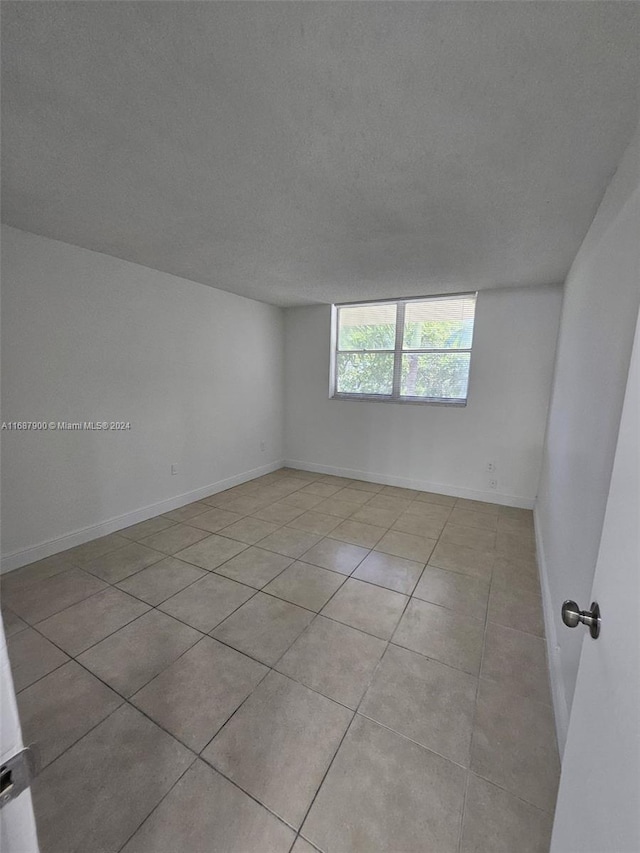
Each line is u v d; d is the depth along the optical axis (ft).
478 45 3.02
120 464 9.80
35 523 8.10
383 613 6.60
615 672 1.96
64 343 8.28
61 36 2.97
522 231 6.82
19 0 2.68
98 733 4.34
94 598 6.91
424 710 4.69
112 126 4.11
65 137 4.30
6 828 1.39
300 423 16.19
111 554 8.57
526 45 3.00
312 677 5.18
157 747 4.18
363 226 6.80
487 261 8.71
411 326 13.47
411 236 7.26
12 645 5.72
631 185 3.83
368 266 9.33
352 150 4.52
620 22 2.74
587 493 4.54
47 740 4.25
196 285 11.46
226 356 12.96
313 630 6.14
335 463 15.58
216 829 3.43
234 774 3.92
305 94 3.60
